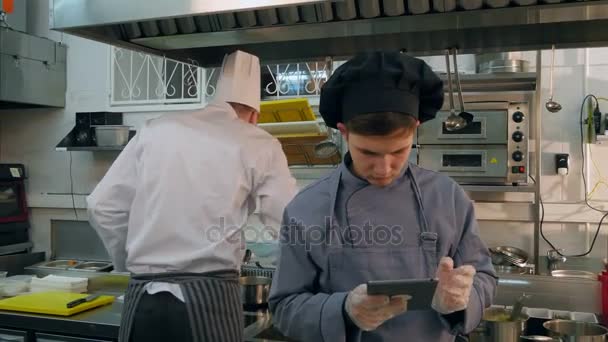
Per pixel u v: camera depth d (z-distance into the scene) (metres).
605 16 1.39
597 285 2.00
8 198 3.30
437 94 0.92
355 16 1.48
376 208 0.98
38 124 3.46
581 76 2.58
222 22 1.60
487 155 2.31
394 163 0.88
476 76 2.30
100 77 3.32
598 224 2.55
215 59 2.04
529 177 2.52
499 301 2.10
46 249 3.46
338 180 1.01
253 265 2.58
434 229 0.96
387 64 0.84
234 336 1.52
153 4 1.36
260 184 1.58
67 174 3.41
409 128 0.84
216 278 1.50
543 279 2.08
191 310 1.45
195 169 1.51
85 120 3.10
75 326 1.97
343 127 0.95
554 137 2.62
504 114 2.28
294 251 1.00
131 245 1.54
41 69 3.23
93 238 3.36
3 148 3.55
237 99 1.70
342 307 0.88
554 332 1.59
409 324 0.93
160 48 1.85
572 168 2.60
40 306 2.09
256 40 1.72
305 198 1.02
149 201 1.52
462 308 0.85
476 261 0.99
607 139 2.45
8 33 3.01
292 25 1.54
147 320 1.47
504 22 1.47
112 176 1.64
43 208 3.46
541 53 2.51
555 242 2.61
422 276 0.94
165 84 3.23
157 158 1.53
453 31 1.63
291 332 0.96
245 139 1.58
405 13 1.45
